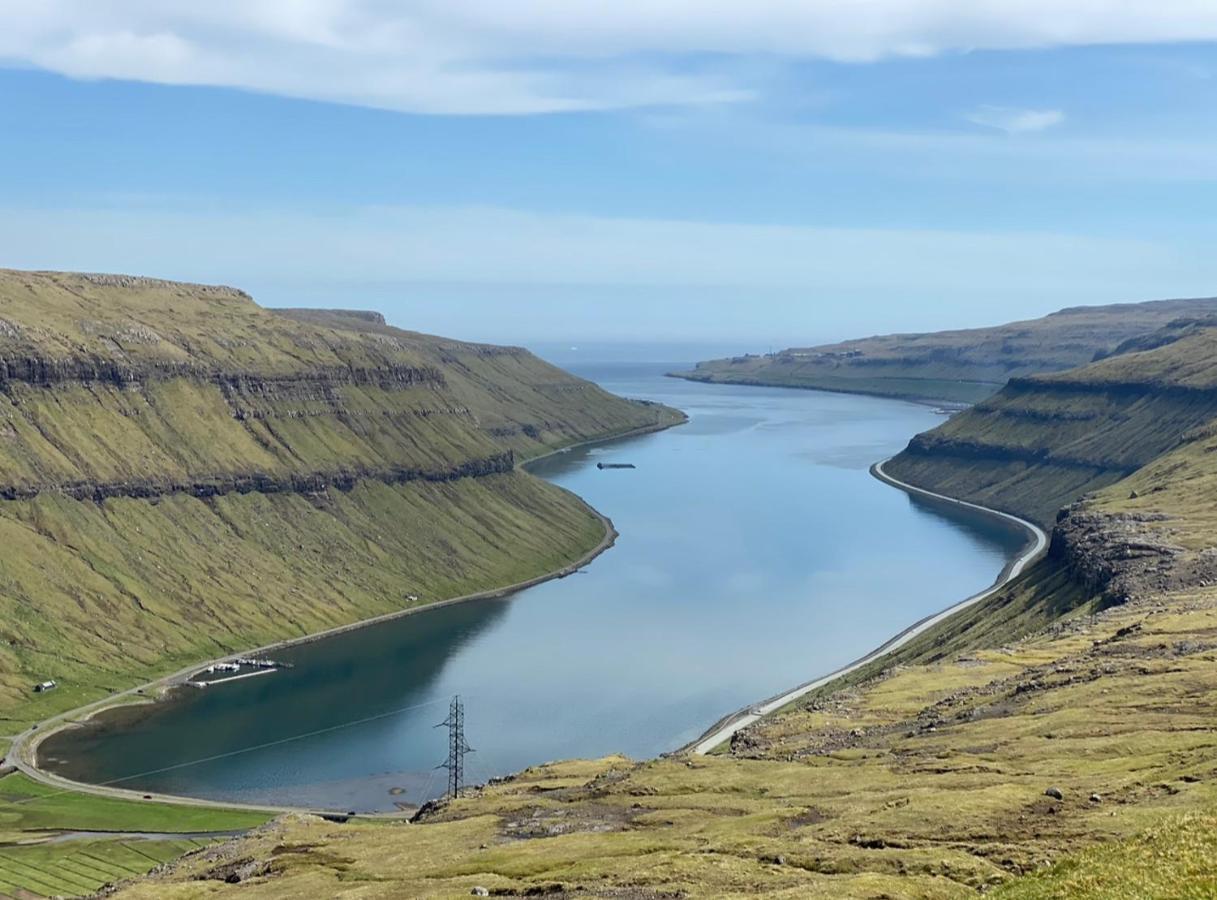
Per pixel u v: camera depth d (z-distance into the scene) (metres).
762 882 95.88
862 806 119.19
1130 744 129.88
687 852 109.81
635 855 113.50
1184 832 69.69
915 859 95.50
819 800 129.00
